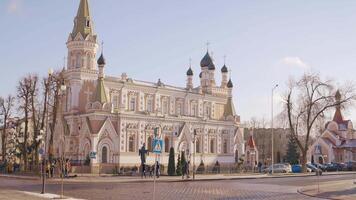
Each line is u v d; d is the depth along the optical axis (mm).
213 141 103812
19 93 79438
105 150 82062
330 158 117938
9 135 100938
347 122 126250
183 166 67375
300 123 90375
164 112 101688
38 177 61219
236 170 86812
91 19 94375
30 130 98688
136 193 35250
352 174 78312
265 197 32688
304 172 82625
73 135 87062
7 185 44781
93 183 49094
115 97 93062
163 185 46250
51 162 64500
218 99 115125
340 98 84188
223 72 120438
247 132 162250
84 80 90500
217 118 113250
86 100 90000
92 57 92625
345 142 121688
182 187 43094
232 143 107062
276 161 143625
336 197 32594
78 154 84188
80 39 91375
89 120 83188
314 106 84938
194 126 98750
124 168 80062
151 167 67188
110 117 84000
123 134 84500
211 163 101000
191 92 108062
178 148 94062
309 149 121688
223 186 44906
